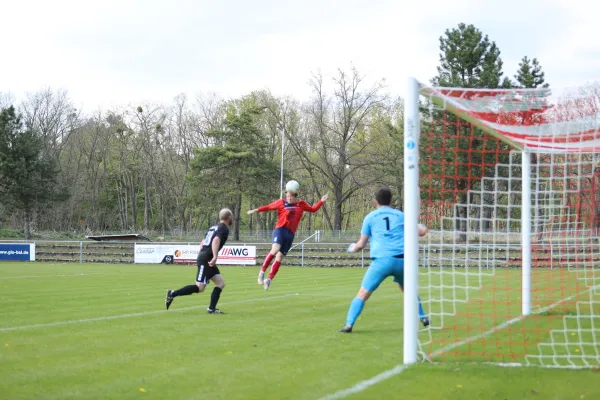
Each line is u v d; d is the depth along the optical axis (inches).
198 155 2149.4
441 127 494.0
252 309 504.4
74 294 644.7
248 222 3063.5
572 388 228.7
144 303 552.1
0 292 668.7
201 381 245.6
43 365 278.7
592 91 331.3
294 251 1617.9
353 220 2933.1
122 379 250.2
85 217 3056.1
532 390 226.1
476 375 252.1
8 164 2102.6
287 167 2519.7
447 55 1450.5
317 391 227.6
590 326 384.5
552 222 675.4
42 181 2220.7
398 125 2172.7
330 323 414.3
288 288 735.1
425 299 563.8
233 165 2148.1
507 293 592.1
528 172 454.6
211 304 475.8
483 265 1172.5
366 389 229.8
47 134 2800.2
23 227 2738.7
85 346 327.3
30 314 470.0
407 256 282.8
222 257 1354.6
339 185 2289.6
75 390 233.0
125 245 1763.0
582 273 796.0
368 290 368.8
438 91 304.8
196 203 2319.1
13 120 2187.5
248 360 286.7
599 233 637.9
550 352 302.5
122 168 2878.9
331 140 2338.8
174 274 1024.2
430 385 235.5
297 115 2461.9
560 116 346.0
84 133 2933.1
